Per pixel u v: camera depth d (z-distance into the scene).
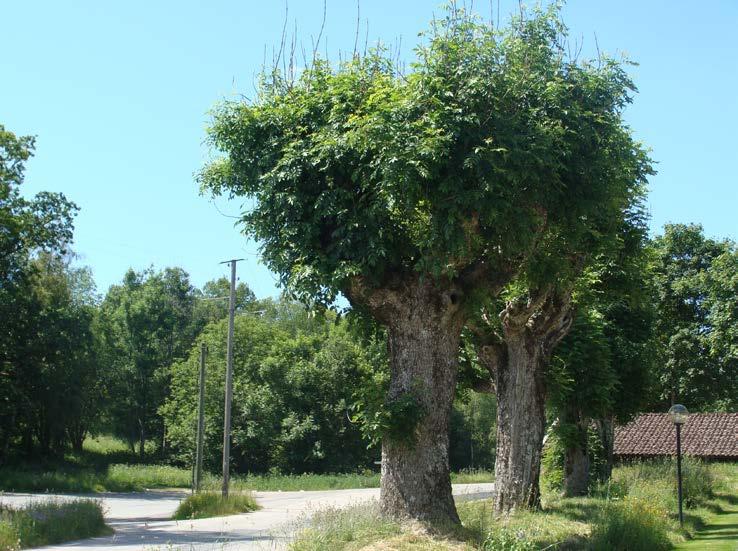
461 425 72.88
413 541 12.65
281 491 46.66
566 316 21.61
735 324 38.56
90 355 54.03
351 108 13.91
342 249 13.52
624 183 15.78
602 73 15.34
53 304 52.34
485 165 12.93
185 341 74.44
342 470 59.66
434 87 13.12
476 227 14.01
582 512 19.06
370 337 16.73
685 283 47.91
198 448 37.06
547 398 22.66
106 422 68.75
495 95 13.37
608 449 27.66
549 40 15.31
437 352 14.44
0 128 36.25
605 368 23.75
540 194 13.94
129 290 79.69
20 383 49.56
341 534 13.34
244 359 63.19
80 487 45.69
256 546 14.16
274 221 14.25
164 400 69.81
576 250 17.53
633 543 14.97
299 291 13.58
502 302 20.45
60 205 40.78
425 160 12.54
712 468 36.38
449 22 13.84
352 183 13.91
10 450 52.91
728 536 18.16
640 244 21.89
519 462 19.69
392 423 13.62
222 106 15.01
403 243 14.41
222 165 15.45
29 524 16.42
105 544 16.05
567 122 14.38
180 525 22.05
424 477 13.86
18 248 40.28
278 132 14.59
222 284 93.50
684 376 47.78
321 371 61.06
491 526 14.56
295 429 58.50
